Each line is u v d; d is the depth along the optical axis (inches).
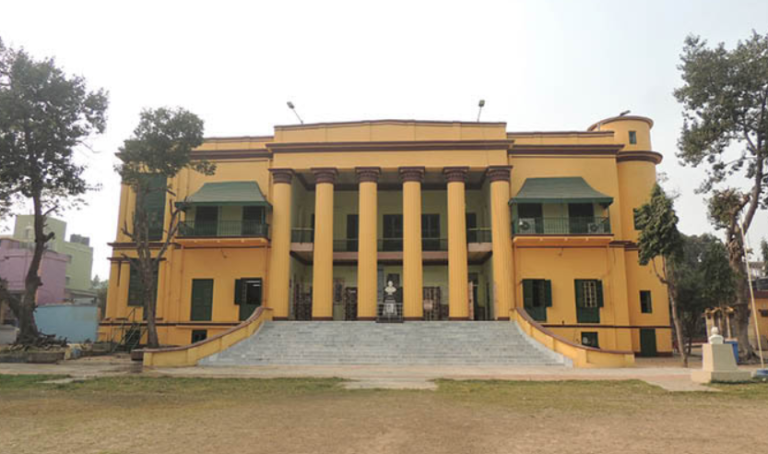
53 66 920.9
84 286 2032.5
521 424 353.4
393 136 1110.4
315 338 910.4
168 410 410.9
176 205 1010.1
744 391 507.5
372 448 286.4
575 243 1064.8
